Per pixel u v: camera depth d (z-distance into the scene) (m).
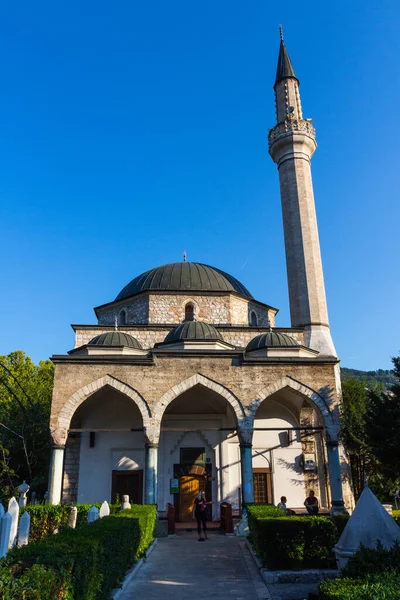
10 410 32.50
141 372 21.98
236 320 30.69
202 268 32.69
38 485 32.75
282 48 37.50
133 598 10.57
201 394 24.91
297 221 31.83
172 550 16.89
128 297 30.86
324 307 30.38
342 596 5.75
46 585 6.10
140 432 25.38
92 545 8.09
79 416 25.14
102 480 24.70
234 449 25.48
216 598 10.62
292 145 33.62
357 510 9.87
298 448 25.81
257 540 14.18
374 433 20.00
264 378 22.36
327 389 22.34
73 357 21.84
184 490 24.88
